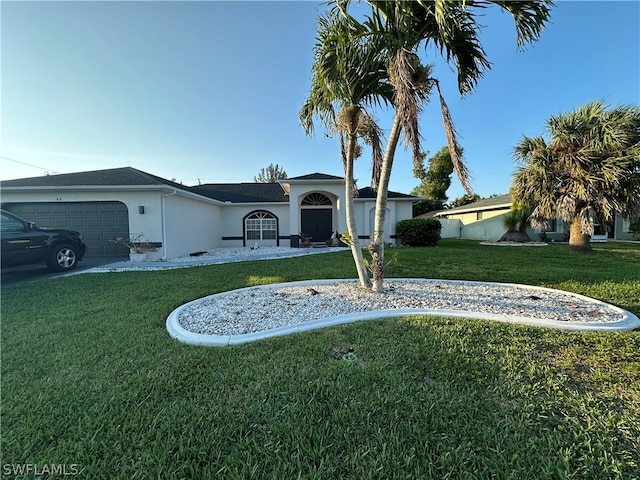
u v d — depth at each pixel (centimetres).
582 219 1084
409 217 1595
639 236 1778
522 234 1622
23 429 195
